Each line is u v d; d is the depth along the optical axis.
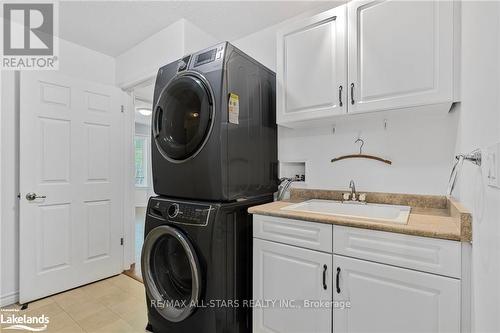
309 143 1.99
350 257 1.18
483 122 0.81
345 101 1.49
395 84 1.33
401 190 1.62
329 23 1.56
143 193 6.77
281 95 1.76
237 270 1.51
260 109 1.82
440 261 0.97
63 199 2.27
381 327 1.09
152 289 1.64
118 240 2.68
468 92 1.05
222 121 1.46
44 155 2.16
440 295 0.97
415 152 1.58
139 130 6.69
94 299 2.14
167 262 1.69
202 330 1.39
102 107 2.56
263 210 1.47
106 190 2.58
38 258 2.12
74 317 1.87
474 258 0.87
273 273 1.42
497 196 0.62
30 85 2.10
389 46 1.34
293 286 1.35
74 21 2.12
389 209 1.54
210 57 1.55
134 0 1.87
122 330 1.71
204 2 1.89
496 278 0.64
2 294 2.01
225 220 1.45
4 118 2.03
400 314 1.05
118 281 2.50
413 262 1.03
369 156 1.72
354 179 1.80
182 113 1.62
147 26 2.20
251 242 1.63
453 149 1.45
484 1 0.80
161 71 1.83
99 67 2.64
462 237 0.92
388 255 1.08
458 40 1.19
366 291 1.13
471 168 0.96
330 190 1.89
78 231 2.37
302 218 1.31
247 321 1.58
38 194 2.12
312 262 1.29
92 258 2.47
